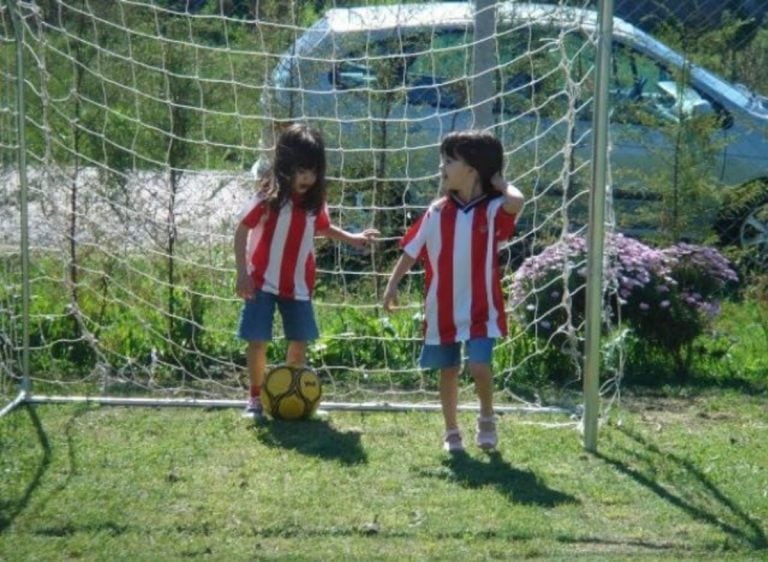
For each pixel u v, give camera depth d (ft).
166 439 35.55
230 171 43.96
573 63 42.37
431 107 46.52
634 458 34.60
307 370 37.76
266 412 38.14
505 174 42.57
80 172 43.98
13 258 43.16
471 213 34.12
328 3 46.62
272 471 32.73
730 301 49.06
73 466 32.81
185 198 43.91
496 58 42.55
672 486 32.19
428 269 34.63
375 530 28.58
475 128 42.86
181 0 43.98
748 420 39.32
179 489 31.17
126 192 43.91
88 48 43.75
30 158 42.55
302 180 36.78
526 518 29.55
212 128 44.11
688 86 48.03
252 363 37.88
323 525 28.84
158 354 43.88
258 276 37.52
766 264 49.06
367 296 45.47
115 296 44.68
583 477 32.81
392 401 40.68
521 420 38.47
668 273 44.78
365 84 45.70
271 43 44.91
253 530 28.50
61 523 28.58
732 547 28.09
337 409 39.32
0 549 27.04
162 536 28.07
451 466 33.47
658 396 42.22
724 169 52.75
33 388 41.14
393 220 46.21
